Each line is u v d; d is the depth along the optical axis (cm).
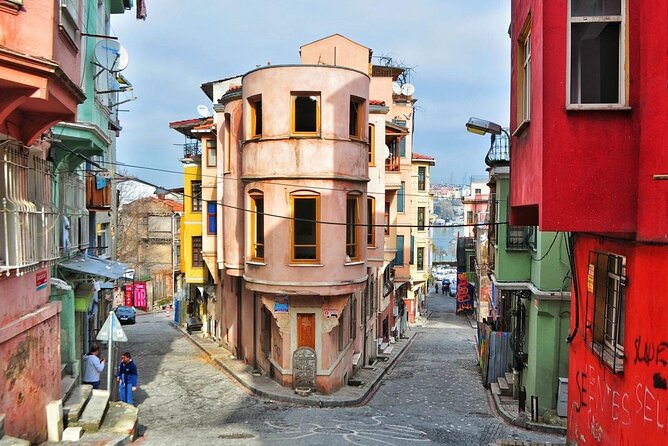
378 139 2350
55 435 1114
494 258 1991
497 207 1919
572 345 1138
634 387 773
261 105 1923
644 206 721
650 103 704
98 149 1633
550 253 1648
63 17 955
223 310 2848
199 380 2108
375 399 1998
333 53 2908
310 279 1861
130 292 4497
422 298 5806
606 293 930
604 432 910
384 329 3428
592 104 756
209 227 2816
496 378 2217
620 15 754
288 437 1318
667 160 657
